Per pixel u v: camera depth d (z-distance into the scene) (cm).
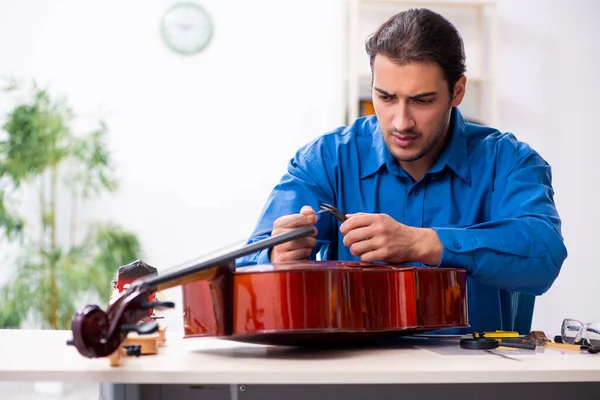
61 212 488
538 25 505
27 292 463
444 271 169
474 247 180
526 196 204
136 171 490
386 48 184
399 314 161
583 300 510
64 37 487
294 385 148
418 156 192
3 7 485
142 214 491
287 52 493
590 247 509
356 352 157
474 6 484
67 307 465
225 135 493
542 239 188
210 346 169
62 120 464
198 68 491
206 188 493
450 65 186
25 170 459
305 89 494
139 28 488
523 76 505
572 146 508
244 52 492
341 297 152
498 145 214
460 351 159
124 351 147
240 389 147
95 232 486
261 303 149
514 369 133
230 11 491
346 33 480
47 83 486
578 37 508
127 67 489
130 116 489
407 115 186
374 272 159
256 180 494
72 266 463
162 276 140
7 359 144
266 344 165
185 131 491
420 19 186
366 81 480
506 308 217
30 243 484
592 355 157
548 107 506
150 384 153
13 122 459
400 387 149
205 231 493
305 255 179
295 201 211
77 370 131
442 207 212
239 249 155
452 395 149
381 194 216
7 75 485
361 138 221
